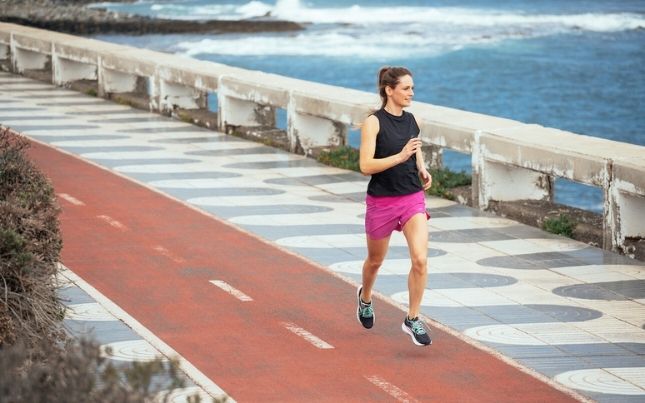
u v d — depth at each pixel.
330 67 69.25
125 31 89.62
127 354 11.07
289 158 22.80
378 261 11.75
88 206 18.14
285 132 24.95
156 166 21.73
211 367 10.83
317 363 11.02
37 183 12.51
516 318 12.61
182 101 28.36
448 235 16.56
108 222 17.03
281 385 10.38
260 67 69.56
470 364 11.10
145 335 11.68
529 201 18.05
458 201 18.83
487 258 15.26
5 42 37.62
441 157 20.31
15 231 11.02
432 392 10.29
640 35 87.12
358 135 42.88
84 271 14.27
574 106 54.81
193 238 16.11
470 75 66.44
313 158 22.73
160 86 28.38
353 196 19.25
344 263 14.86
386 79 11.38
